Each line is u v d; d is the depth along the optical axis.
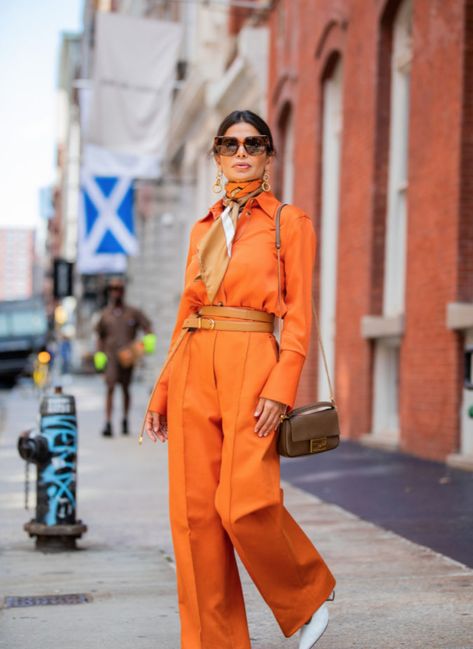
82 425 17.06
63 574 5.73
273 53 18.27
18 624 4.60
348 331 13.37
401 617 4.57
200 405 3.62
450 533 6.53
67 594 5.22
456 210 10.01
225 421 3.55
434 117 10.56
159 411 3.90
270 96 18.38
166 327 31.75
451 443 10.15
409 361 11.22
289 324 3.60
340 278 13.74
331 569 5.61
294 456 3.53
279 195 17.66
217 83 22.83
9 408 22.41
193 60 26.89
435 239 10.49
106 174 22.77
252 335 3.60
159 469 10.75
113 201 24.03
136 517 7.73
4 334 40.34
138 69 18.69
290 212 3.68
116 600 5.07
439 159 10.41
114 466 11.02
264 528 3.49
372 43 12.58
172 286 31.56
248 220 3.70
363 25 12.95
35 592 5.28
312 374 15.18
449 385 10.19
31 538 6.89
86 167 22.73
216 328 3.62
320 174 15.13
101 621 4.65
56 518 6.47
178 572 3.64
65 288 24.17
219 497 3.52
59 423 6.51
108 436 14.77
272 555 3.53
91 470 10.66
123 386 15.12
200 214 27.11
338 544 6.32
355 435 13.09
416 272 11.00
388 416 12.53
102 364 14.95
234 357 3.57
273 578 3.59
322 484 9.10
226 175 3.79
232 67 20.73
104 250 24.11
